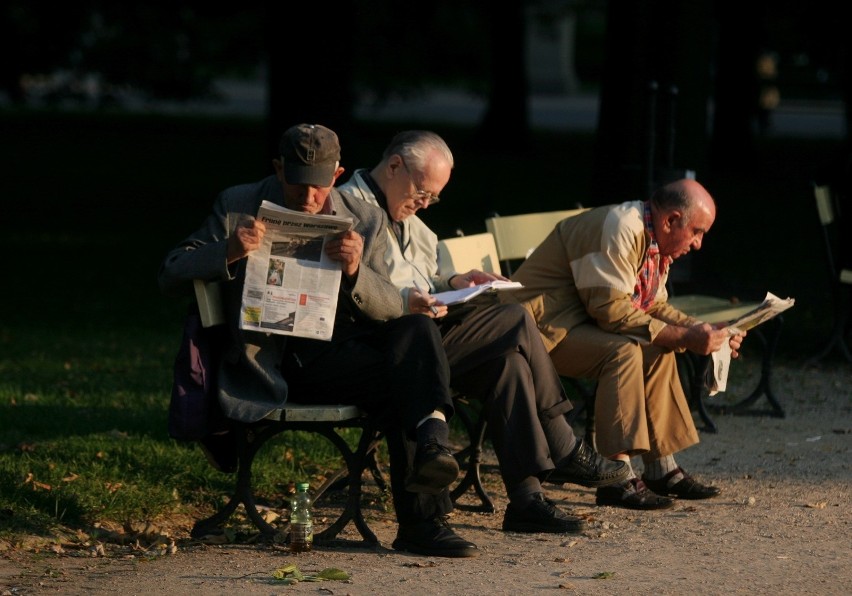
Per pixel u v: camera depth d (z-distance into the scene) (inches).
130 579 561.3
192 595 537.3
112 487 695.7
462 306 650.2
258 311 589.3
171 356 1163.3
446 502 613.9
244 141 3730.3
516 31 3393.2
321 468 770.2
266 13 1819.6
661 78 1347.2
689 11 1338.6
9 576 563.5
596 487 671.1
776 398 994.1
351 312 621.6
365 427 616.4
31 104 4808.1
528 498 637.9
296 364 616.1
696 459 812.0
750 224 2187.5
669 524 665.0
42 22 3004.4
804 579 565.9
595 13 3779.5
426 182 660.7
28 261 1769.2
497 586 550.0
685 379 975.6
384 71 3769.7
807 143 3796.8
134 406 925.2
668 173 1046.4
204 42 3430.1
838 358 1146.7
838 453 829.8
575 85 5812.0
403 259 674.2
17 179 2746.1
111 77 3412.9
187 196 2551.7
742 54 3051.2
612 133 1382.9
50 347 1207.6
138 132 3944.4
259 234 584.1
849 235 1096.2
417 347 596.4
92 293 1541.6
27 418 872.9
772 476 770.8
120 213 2297.0
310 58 1744.6
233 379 610.9
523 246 825.5
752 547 619.2
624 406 682.2
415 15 3538.4
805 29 2965.1
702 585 554.3
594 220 710.5
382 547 617.6
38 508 657.6
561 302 720.3
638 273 713.6
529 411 625.9
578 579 562.6
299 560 593.9
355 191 665.0
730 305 895.1
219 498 701.9
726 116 3083.2
